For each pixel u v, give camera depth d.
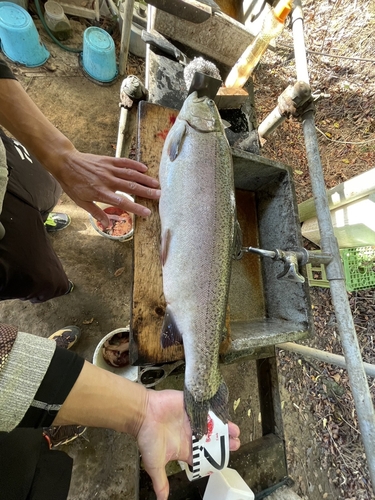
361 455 0.99
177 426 0.40
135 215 0.50
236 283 0.63
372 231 0.79
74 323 0.93
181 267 0.47
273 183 0.63
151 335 0.46
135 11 1.22
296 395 1.02
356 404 0.48
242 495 0.45
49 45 1.16
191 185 0.50
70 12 1.21
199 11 0.63
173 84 0.68
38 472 0.35
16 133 0.50
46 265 0.64
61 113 1.11
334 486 0.96
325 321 1.09
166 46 0.68
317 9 1.45
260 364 0.68
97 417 0.31
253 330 0.54
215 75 0.58
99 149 1.13
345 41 1.43
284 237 0.60
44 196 0.69
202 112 0.53
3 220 0.55
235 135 0.74
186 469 0.46
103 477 0.81
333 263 0.54
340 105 1.36
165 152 0.52
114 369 0.79
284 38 1.39
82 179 0.50
